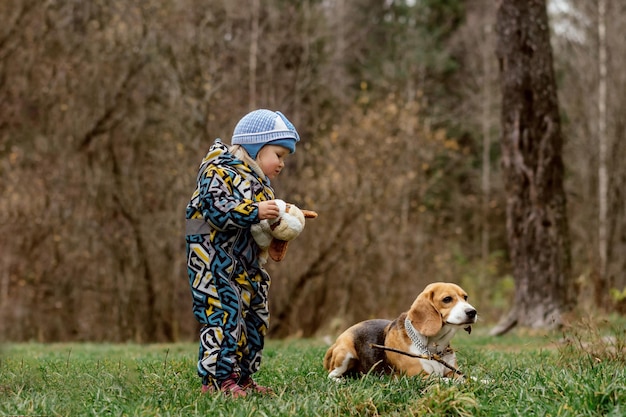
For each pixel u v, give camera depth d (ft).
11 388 15.70
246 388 15.33
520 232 39.88
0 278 59.88
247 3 67.05
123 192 60.90
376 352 17.70
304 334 57.00
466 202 99.66
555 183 39.60
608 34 77.66
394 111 59.41
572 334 22.77
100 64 61.21
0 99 62.23
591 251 62.28
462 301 16.88
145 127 62.39
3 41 61.82
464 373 17.28
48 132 62.54
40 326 59.72
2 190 60.64
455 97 111.96
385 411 13.98
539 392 14.37
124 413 13.39
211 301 14.92
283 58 70.13
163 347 39.75
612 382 13.85
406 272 59.52
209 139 57.41
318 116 70.03
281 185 57.16
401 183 57.82
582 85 85.71
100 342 58.75
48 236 60.44
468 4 115.75
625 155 74.33
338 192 56.24
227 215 14.65
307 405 13.64
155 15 59.88
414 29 111.96
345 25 101.04
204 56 59.62
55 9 62.23
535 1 39.40
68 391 15.37
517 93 39.63
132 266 59.93
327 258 56.49
